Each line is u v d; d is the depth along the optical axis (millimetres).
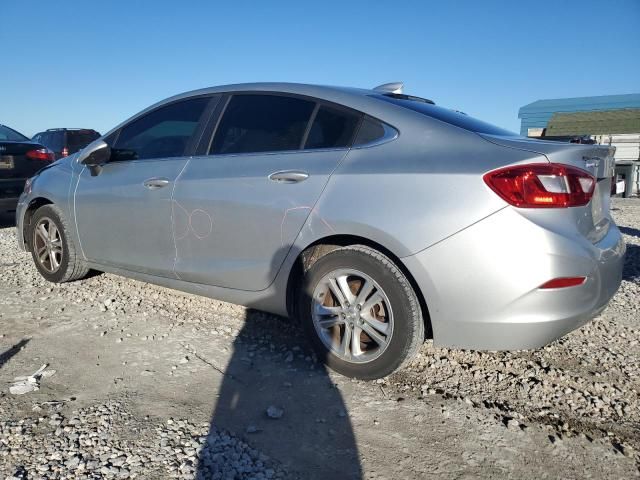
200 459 2178
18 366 3037
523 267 2422
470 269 2492
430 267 2562
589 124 23297
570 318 2504
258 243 3125
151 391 2750
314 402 2674
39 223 4633
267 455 2230
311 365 3090
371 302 2812
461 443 2359
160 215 3602
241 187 3191
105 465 2123
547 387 2896
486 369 3096
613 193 3141
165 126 3877
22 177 7625
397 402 2695
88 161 3961
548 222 2449
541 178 2457
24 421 2436
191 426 2426
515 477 2143
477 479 2123
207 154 3508
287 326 3670
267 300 3188
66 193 4336
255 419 2506
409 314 2689
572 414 2643
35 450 2217
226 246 3279
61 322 3729
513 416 2594
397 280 2688
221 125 3533
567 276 2445
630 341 3588
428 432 2438
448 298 2555
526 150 2566
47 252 4613
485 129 2986
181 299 4219
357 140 2973
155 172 3691
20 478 2027
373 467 2176
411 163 2721
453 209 2529
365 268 2779
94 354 3201
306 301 3020
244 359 3152
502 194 2461
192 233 3436
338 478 2102
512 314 2465
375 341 2822
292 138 3193
